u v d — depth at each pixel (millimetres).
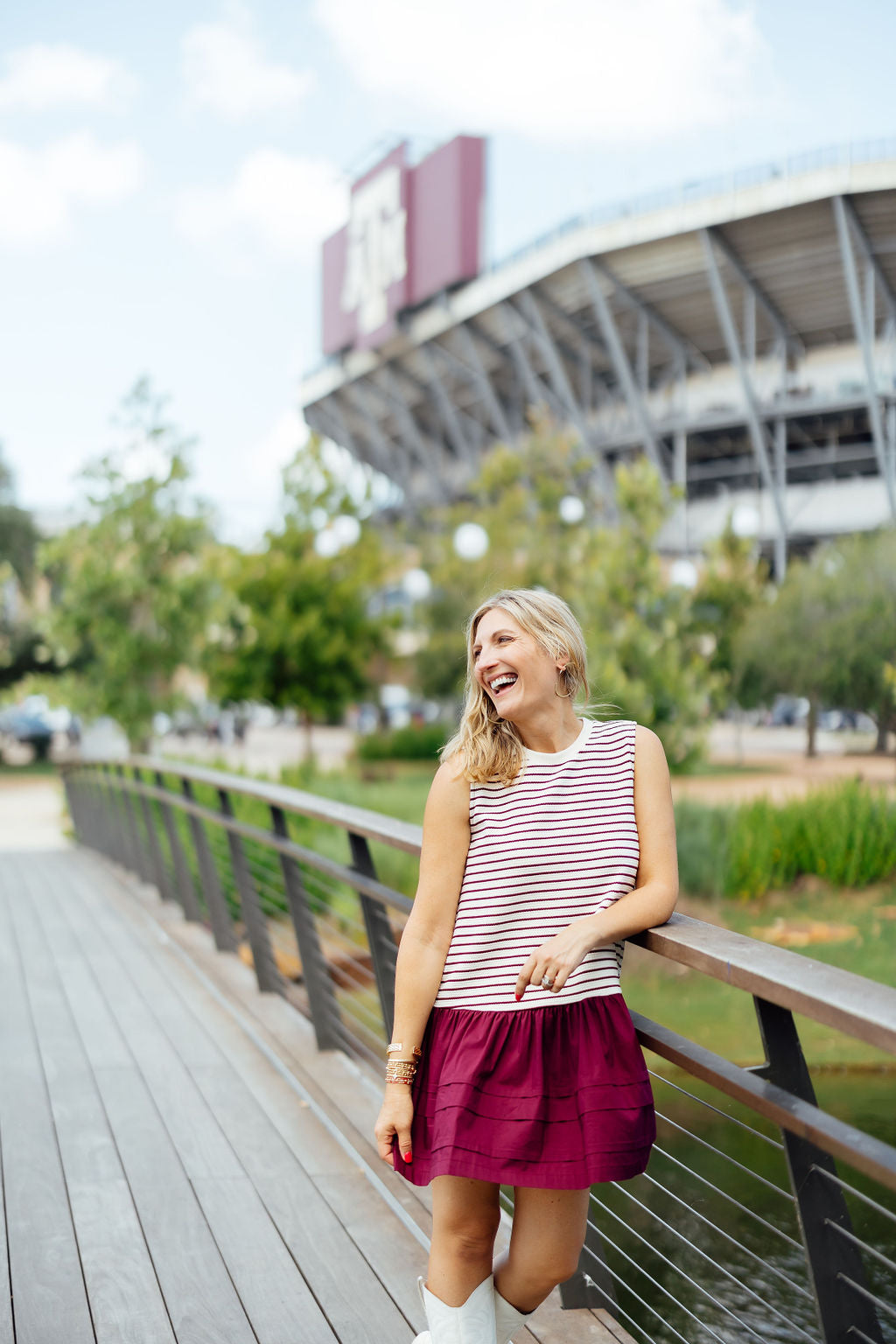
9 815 21547
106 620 17406
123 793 11000
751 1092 1661
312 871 8867
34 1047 4836
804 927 8703
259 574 23703
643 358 41031
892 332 37375
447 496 54469
